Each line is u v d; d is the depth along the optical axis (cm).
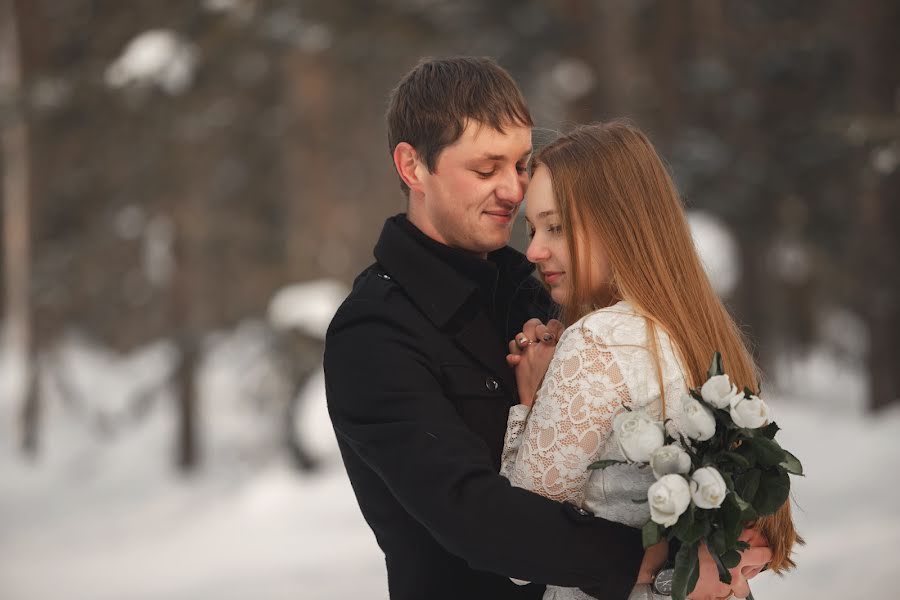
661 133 1755
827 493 1167
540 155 273
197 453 1753
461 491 235
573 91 1576
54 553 1336
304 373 1595
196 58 1554
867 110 1452
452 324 267
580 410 245
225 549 1264
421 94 273
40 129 1692
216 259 1998
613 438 247
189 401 1764
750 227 1766
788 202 1727
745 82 1734
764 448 234
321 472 1622
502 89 271
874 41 1456
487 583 263
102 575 1180
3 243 2798
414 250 271
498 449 265
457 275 268
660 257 260
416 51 1531
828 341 2170
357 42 1517
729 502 230
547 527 235
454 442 242
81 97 1594
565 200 264
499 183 271
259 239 1939
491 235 275
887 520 1005
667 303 257
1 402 2223
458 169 269
